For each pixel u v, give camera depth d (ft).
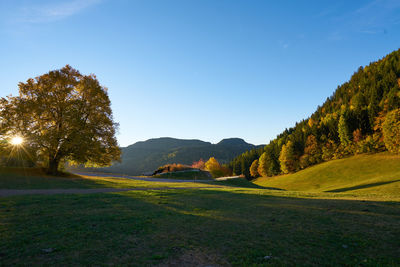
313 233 23.31
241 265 15.99
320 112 422.41
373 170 165.37
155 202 43.21
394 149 173.27
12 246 18.89
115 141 101.45
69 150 91.50
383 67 354.95
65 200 41.45
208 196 53.57
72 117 85.97
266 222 28.30
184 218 30.50
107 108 98.37
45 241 20.35
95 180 85.40
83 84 94.27
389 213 30.78
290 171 291.17
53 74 89.20
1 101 82.02
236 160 466.70
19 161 96.84
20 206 34.63
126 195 50.98
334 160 237.25
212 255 17.95
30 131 82.07
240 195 56.08
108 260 16.65
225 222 28.45
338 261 16.62
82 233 22.93
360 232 22.94
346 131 233.14
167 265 15.98
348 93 389.39
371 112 224.53
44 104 85.66
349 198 48.96
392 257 17.02
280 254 18.06
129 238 21.89
